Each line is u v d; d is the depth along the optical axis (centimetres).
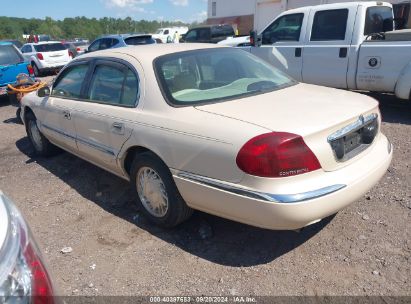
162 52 354
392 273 268
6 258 138
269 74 380
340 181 260
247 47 807
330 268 277
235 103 304
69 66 453
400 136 548
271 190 244
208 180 273
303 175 248
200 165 276
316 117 269
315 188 248
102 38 1533
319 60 693
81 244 327
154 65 331
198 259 297
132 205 389
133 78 344
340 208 264
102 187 438
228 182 262
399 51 595
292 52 731
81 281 280
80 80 424
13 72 959
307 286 261
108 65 380
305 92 337
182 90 321
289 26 739
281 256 294
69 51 1752
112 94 369
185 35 1762
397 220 330
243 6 2594
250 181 250
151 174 331
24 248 151
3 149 619
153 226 347
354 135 288
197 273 281
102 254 311
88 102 398
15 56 989
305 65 716
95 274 287
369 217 337
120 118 343
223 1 2731
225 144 260
